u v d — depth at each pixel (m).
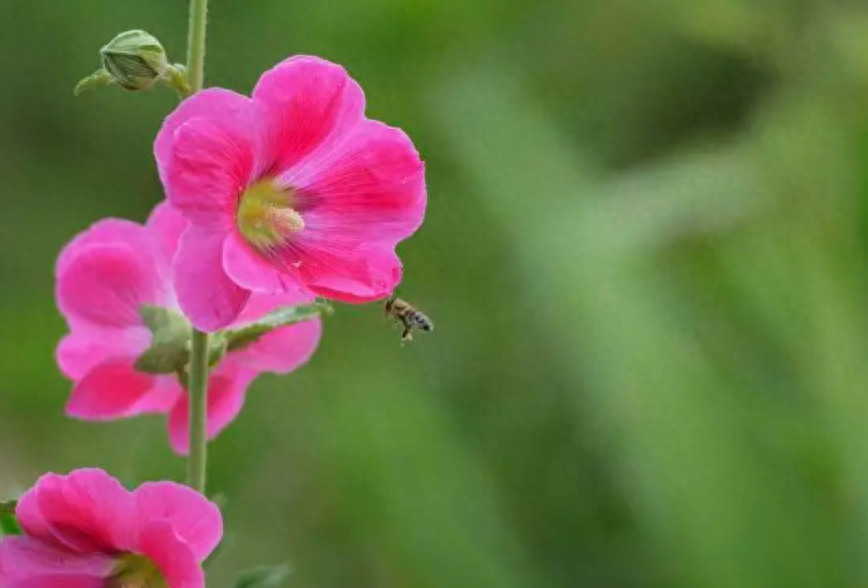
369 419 2.46
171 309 1.99
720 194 2.51
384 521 2.41
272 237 1.94
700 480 2.29
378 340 2.65
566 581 2.46
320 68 1.93
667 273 2.42
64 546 1.93
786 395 2.36
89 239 1.99
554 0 2.95
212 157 1.91
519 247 2.48
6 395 2.71
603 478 2.56
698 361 2.33
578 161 2.62
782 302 2.40
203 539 1.92
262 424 2.62
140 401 1.99
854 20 2.63
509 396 2.69
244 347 1.96
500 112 2.67
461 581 2.37
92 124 3.06
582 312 2.34
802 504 2.31
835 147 2.49
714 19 2.75
